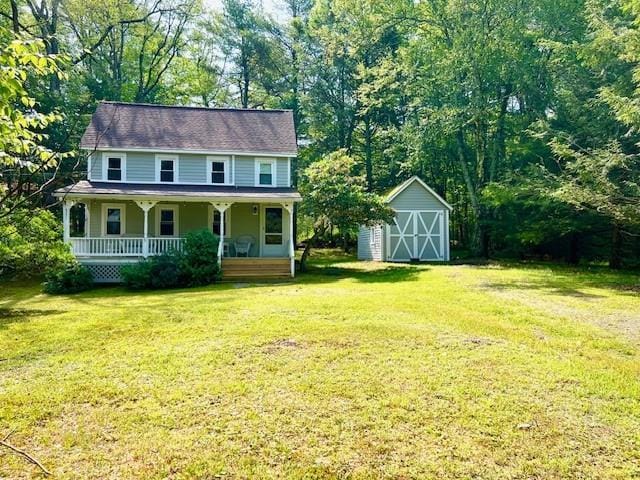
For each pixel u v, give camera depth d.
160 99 31.94
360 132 32.00
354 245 31.00
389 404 4.30
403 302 9.49
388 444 3.62
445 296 10.39
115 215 18.12
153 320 8.15
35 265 10.83
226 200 16.36
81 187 15.97
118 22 25.30
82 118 20.44
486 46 20.48
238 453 3.51
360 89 25.56
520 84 20.61
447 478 3.18
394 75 24.36
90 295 12.67
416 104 23.34
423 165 28.20
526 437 3.71
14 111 3.61
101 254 15.45
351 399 4.42
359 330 6.93
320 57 30.06
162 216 18.58
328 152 30.77
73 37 25.67
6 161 4.06
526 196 19.66
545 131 17.61
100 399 4.53
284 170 19.47
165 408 4.30
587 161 13.53
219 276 14.88
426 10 23.31
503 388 4.66
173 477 3.23
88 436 3.80
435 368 5.23
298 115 31.91
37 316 9.02
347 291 11.59
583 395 4.51
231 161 18.88
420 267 18.14
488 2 20.38
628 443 3.62
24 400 4.52
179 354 5.91
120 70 29.47
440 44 23.00
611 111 15.33
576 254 21.11
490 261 21.28
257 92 33.72
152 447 3.61
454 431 3.81
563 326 7.33
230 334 6.84
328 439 3.70
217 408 4.28
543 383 4.79
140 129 18.75
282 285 13.52
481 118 21.56
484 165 23.53
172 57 30.20
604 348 6.14
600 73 15.52
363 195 17.33
